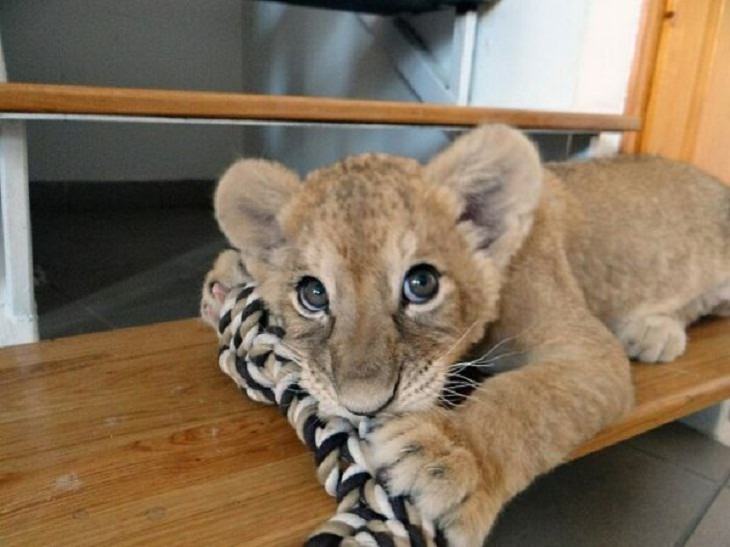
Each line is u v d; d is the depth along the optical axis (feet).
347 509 2.53
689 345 4.79
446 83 8.49
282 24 11.81
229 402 3.61
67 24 11.19
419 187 3.12
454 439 2.63
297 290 3.06
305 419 2.94
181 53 12.38
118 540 2.50
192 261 9.07
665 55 6.14
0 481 2.85
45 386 3.74
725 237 5.17
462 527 2.47
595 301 4.32
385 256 2.84
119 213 12.11
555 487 4.64
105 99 3.95
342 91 10.64
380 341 2.74
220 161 13.19
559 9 6.73
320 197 3.11
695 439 5.43
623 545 4.05
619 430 3.48
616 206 4.50
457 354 3.10
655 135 6.34
